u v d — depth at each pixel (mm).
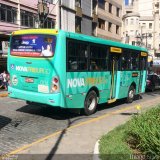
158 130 6660
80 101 11719
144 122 7727
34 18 31000
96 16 47531
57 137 8805
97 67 12703
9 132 9211
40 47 10961
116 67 14422
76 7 40188
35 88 11180
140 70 17359
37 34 11070
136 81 16938
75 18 40438
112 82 14078
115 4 56312
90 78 12195
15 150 7520
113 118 11922
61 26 36312
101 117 12047
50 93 10750
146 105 15977
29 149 7633
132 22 89812
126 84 15641
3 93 18734
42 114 12086
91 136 9023
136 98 19156
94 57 12414
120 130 8664
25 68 11398
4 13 26859
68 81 10914
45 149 7660
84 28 43469
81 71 11586
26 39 11375
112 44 13742
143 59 17719
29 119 11102
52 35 10703
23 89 11562
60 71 10586
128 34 90062
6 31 27109
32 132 9305
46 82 10852
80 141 8453
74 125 10453
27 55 11305
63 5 36344
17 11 28484
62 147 7855
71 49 10992
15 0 28109
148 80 24547
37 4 31078
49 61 10711
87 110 12227
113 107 14836
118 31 58812
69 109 12055
